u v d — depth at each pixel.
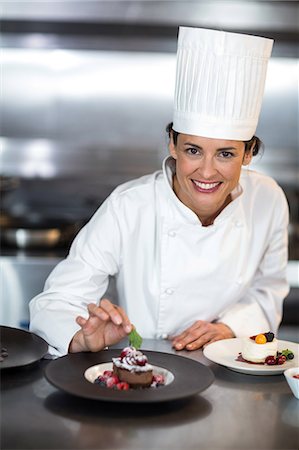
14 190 4.26
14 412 1.59
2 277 3.44
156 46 4.09
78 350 1.97
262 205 2.38
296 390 1.72
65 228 3.88
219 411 1.64
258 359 1.93
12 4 3.93
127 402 1.58
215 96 2.00
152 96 4.29
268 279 2.48
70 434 1.50
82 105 4.28
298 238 4.00
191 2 3.95
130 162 4.25
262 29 3.99
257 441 1.49
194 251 2.25
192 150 2.05
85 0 3.93
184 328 2.33
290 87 4.31
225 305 2.33
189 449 1.45
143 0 3.94
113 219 2.24
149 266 2.28
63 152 4.19
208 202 2.08
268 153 4.25
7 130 4.29
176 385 1.68
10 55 4.22
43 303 2.13
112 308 1.85
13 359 1.85
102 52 4.23
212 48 2.00
